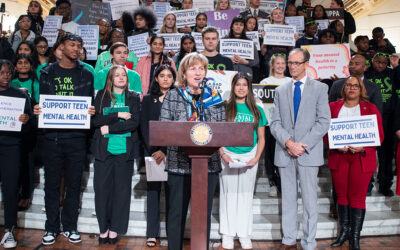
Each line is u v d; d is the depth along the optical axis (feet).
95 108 12.73
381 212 15.35
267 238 13.55
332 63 18.31
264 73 21.13
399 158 13.33
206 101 8.93
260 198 14.98
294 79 12.34
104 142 12.52
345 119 12.31
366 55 21.70
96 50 20.22
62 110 12.17
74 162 12.83
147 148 12.64
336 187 12.92
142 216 14.19
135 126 12.71
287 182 12.19
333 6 28.12
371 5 53.11
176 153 8.91
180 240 9.02
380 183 16.10
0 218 14.62
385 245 13.20
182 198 8.96
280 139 11.92
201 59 8.78
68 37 12.64
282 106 12.26
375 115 12.07
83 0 25.08
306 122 11.80
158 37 16.31
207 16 23.35
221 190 12.88
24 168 14.74
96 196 12.63
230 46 17.93
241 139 7.02
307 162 11.67
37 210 14.65
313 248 11.78
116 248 12.43
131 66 17.38
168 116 8.82
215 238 13.52
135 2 25.67
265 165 15.62
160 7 25.72
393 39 53.42
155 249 12.39
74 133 12.67
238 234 12.63
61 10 24.09
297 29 25.59
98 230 13.84
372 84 14.57
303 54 11.95
